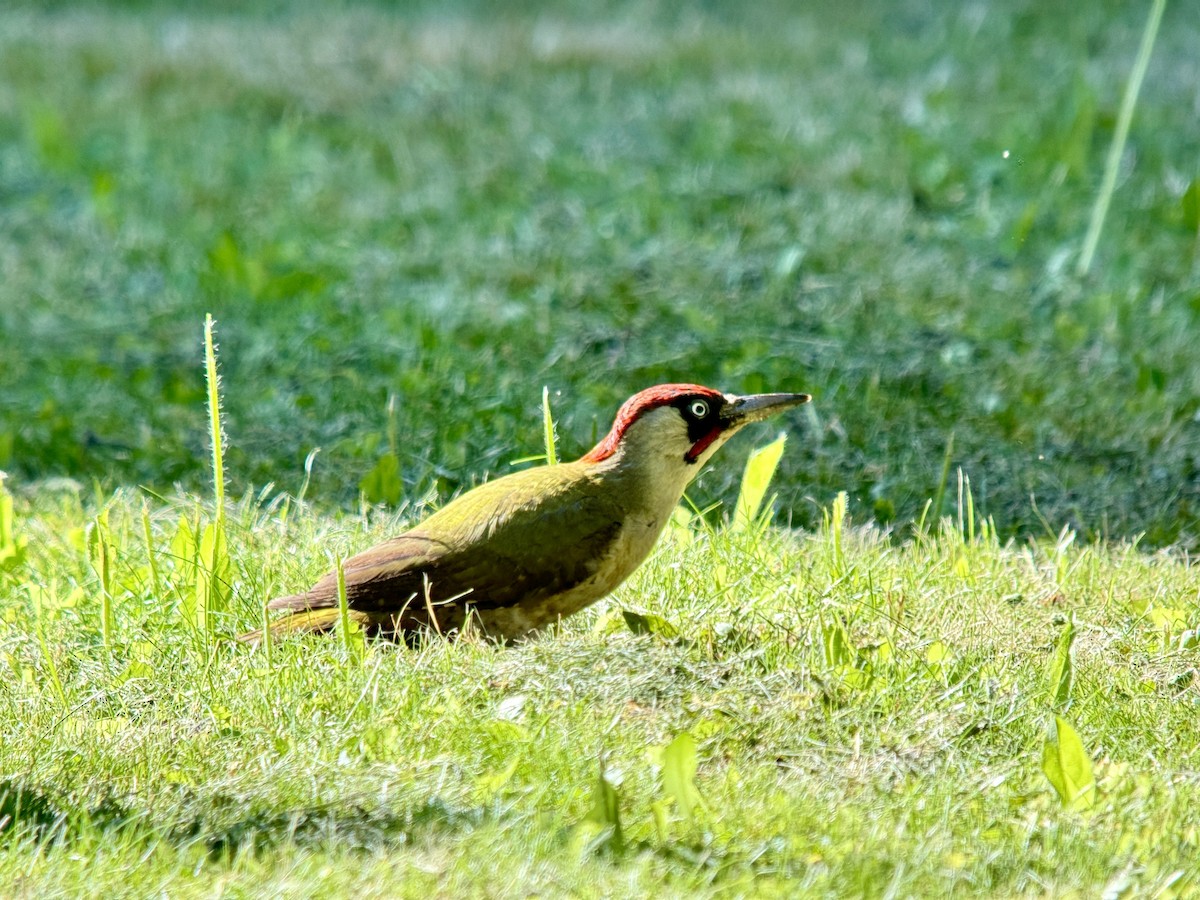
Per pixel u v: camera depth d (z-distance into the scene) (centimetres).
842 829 686
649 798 714
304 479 1228
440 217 1898
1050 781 716
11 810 720
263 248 1748
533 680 818
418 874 644
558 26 2797
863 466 1254
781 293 1612
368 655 866
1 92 2420
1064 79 2372
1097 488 1220
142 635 909
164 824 702
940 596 952
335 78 2469
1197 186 1666
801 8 2919
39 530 1104
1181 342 1509
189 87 2448
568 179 2023
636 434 927
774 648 867
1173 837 682
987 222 1819
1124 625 919
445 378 1408
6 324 1616
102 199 1936
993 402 1363
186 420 1365
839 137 2127
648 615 898
